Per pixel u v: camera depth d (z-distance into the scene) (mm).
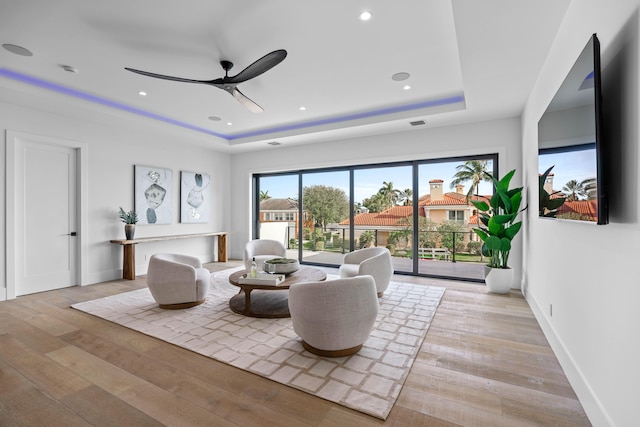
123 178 5066
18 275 3990
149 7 2295
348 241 5891
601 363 1571
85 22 2475
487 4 2035
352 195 5824
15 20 2441
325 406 1792
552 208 2143
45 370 2178
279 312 3260
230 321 3104
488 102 3787
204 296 3615
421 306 3562
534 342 2623
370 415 1713
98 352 2447
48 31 2596
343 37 2686
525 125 3875
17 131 3906
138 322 3072
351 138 5605
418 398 1865
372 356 2373
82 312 3371
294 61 3107
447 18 2418
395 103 4309
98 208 4742
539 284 3080
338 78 3510
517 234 4316
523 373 2137
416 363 2279
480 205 4113
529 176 3619
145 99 4168
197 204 6336
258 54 2961
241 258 6973
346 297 2244
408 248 5352
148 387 1980
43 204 4215
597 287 1635
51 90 3682
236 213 7047
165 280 3354
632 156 1269
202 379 2072
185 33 2625
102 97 4086
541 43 2498
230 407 1785
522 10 2102
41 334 2783
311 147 6047
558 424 1638
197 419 1686
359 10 2318
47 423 1652
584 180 1573
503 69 2934
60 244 4391
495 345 2568
